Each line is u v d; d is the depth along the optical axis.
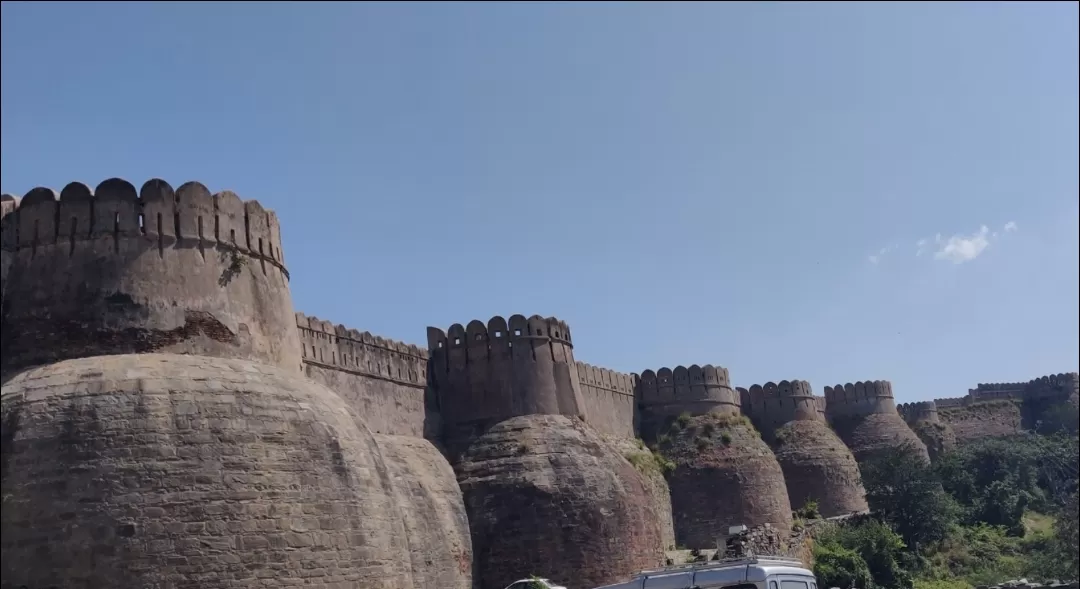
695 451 62.16
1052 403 101.00
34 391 24.95
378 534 27.30
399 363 45.16
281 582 24.50
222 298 28.31
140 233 27.66
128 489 23.59
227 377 26.38
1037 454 83.44
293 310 32.03
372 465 28.50
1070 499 74.06
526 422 45.28
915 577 58.69
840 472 70.56
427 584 37.78
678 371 65.62
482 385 46.62
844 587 53.88
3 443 24.11
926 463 73.50
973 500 73.88
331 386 39.94
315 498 25.92
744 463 61.81
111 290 26.92
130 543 23.14
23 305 27.02
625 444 59.62
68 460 23.75
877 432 79.19
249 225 30.03
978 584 59.03
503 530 41.69
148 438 24.22
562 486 42.50
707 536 59.28
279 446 25.83
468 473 43.78
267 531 24.66
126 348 26.45
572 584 40.72
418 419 45.16
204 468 24.39
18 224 28.00
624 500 43.78
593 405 57.53
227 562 23.84
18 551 23.08
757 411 73.50
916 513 64.31
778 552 54.09
